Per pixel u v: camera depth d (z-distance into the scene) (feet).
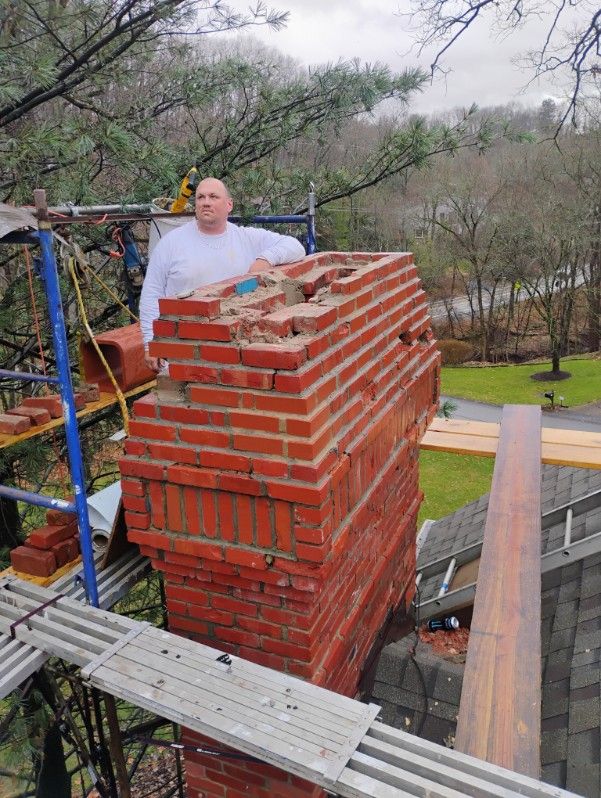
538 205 80.69
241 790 9.25
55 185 16.88
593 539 19.02
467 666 7.89
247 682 7.32
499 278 90.89
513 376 85.97
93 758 11.05
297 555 7.64
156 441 8.14
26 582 9.43
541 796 5.89
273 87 21.31
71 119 16.81
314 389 7.64
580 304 93.45
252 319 7.96
